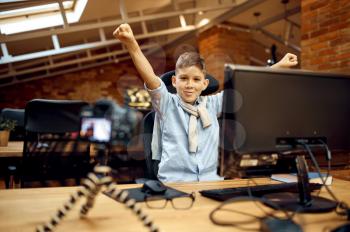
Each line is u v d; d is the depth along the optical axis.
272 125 0.78
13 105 7.07
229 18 4.78
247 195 0.87
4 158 2.39
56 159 2.21
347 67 2.88
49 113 2.04
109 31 5.55
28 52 5.39
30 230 0.60
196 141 1.33
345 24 2.91
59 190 0.96
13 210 0.73
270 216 0.70
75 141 2.16
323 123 0.85
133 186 1.01
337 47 2.99
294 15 4.87
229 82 0.74
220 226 0.64
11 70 5.55
